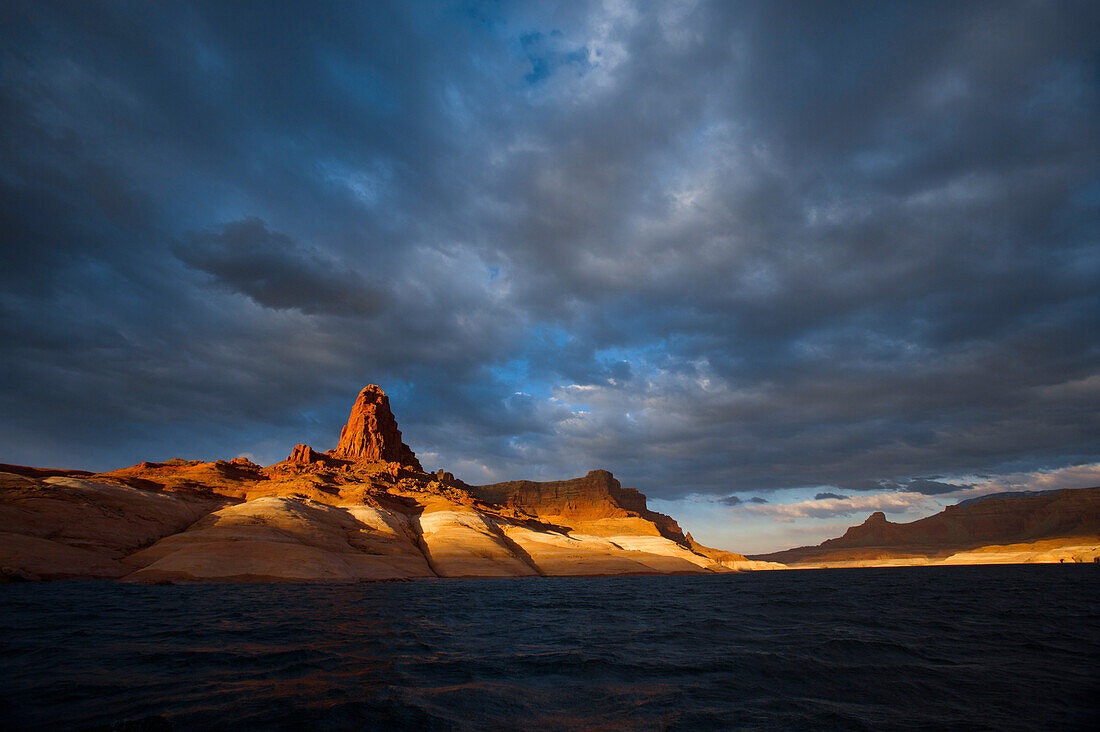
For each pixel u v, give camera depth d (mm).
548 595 53438
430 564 93312
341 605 37312
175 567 62938
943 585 72438
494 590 60094
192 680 14438
